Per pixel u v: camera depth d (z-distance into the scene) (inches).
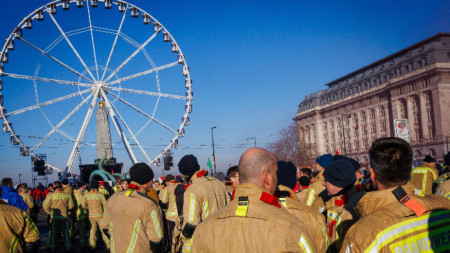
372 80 3722.9
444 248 76.2
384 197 83.4
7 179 296.8
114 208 185.0
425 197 84.3
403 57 3316.9
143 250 176.7
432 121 2935.5
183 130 1290.6
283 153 3511.3
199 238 94.3
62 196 457.7
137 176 191.9
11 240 165.2
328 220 144.5
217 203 207.8
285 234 85.1
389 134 3398.1
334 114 4200.3
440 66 2864.2
